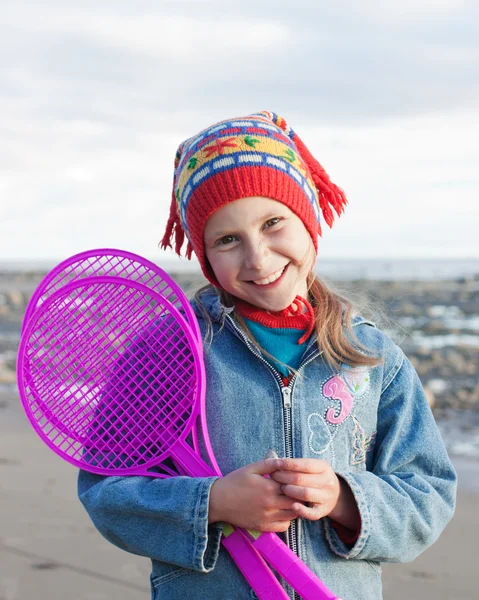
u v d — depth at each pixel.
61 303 1.96
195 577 1.85
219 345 2.00
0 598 3.36
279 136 1.99
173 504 1.80
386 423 2.04
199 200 1.90
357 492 1.83
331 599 1.70
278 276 1.90
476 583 3.54
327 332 1.98
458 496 4.71
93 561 3.76
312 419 1.94
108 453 1.94
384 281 27.89
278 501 1.75
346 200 2.19
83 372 1.96
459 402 7.79
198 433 1.94
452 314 16.19
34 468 5.30
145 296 1.98
